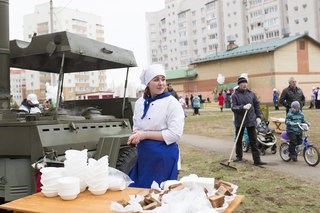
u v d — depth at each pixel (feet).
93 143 15.80
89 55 16.19
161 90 10.68
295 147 27.32
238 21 222.89
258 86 123.44
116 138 15.48
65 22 172.65
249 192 19.17
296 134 27.09
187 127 57.11
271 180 21.70
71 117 15.79
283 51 120.57
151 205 7.29
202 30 261.03
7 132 13.80
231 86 132.67
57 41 15.19
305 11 190.39
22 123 13.60
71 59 18.35
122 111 20.52
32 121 13.69
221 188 7.98
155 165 10.40
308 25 190.08
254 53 122.11
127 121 18.37
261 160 28.32
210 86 142.31
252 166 26.04
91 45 16.44
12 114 15.80
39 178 12.61
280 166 25.99
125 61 19.25
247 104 25.84
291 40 120.57
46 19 144.77
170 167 10.44
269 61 120.16
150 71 10.64
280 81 119.65
